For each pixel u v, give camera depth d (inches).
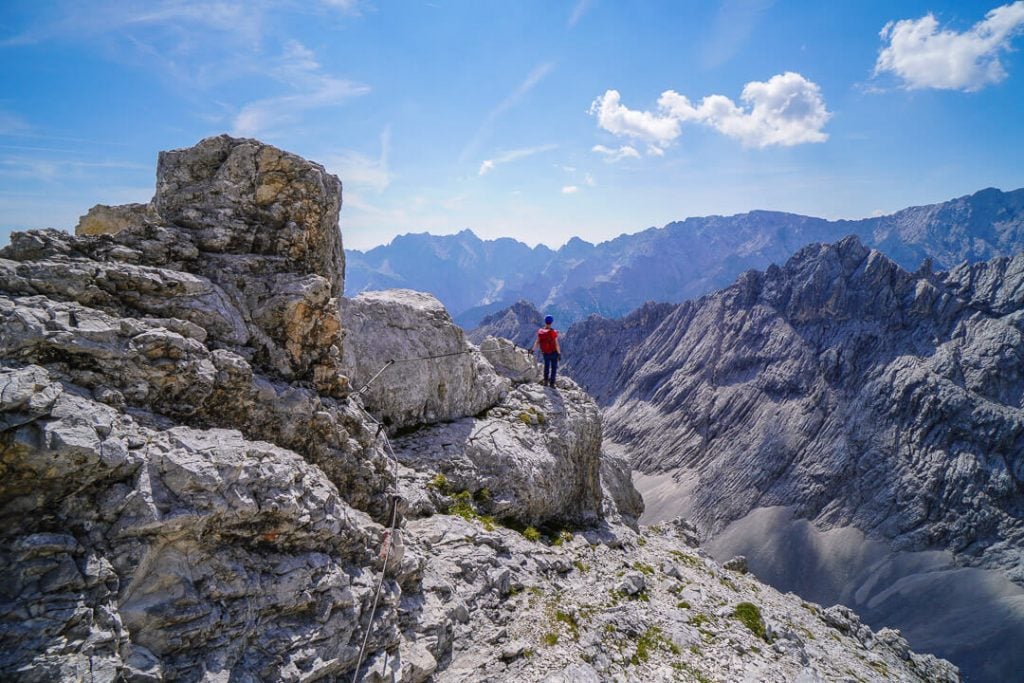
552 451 1085.1
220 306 517.3
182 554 372.5
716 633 738.2
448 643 543.5
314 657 400.2
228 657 362.9
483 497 867.4
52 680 288.2
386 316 967.0
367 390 890.7
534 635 612.4
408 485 789.9
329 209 645.9
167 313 481.1
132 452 371.2
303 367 573.0
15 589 304.3
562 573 807.7
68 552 324.2
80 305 418.9
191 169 603.2
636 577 836.0
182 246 532.4
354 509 544.4
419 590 561.9
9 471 319.0
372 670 434.6
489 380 1144.2
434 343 1015.6
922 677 1104.8
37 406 331.3
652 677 602.2
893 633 1294.3
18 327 364.8
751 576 1505.9
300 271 609.0
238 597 383.9
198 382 450.0
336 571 445.1
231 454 417.7
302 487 452.8
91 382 390.0
